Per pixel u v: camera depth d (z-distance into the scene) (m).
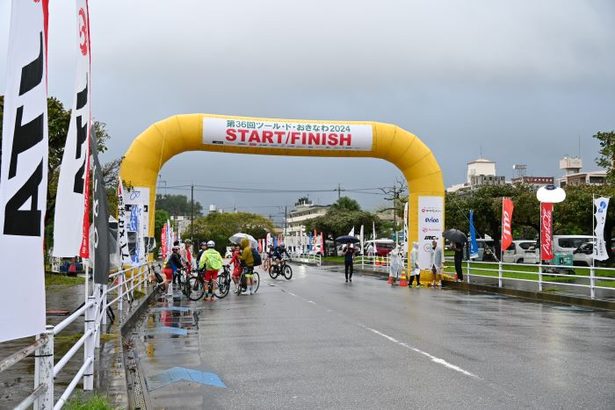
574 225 45.38
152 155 25.64
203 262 21.81
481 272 34.78
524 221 45.53
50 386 4.67
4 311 4.05
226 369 9.50
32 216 4.28
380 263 48.22
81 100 7.48
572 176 93.62
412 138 28.05
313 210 137.62
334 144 27.25
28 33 4.42
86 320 7.61
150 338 12.77
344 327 14.08
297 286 28.72
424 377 8.66
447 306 19.02
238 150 26.94
